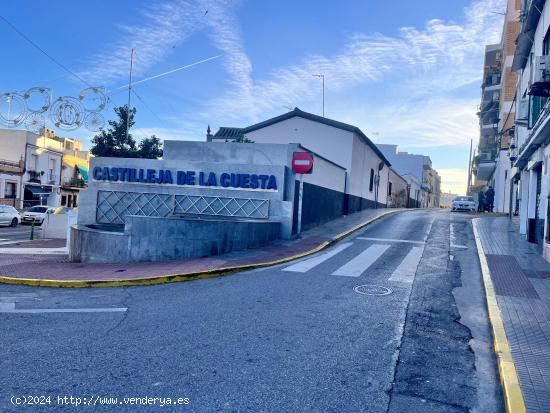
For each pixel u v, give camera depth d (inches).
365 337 215.0
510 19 1203.9
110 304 280.7
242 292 309.4
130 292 319.6
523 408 142.8
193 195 627.8
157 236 449.7
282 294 301.7
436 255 470.6
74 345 198.1
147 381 160.6
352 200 948.0
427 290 318.7
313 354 190.7
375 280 348.5
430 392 159.8
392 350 199.2
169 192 640.4
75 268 418.6
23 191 1635.1
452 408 148.7
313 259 450.9
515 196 893.2
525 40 622.2
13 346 196.4
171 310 262.5
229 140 1072.8
